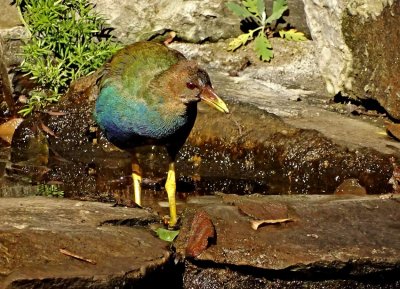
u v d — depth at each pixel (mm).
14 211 9367
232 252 8969
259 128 12562
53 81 14008
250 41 14906
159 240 9062
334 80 13469
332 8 13055
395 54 12375
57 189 11836
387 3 12320
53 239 8609
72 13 14164
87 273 8133
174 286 8938
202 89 10266
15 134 13570
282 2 14594
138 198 11000
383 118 13055
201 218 9148
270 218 9398
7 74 14188
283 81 14312
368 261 8898
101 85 10781
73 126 13453
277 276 8922
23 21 14172
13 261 8250
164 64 10398
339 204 9859
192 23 14883
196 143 12859
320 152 12094
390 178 11578
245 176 12375
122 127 10594
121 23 14766
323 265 8852
